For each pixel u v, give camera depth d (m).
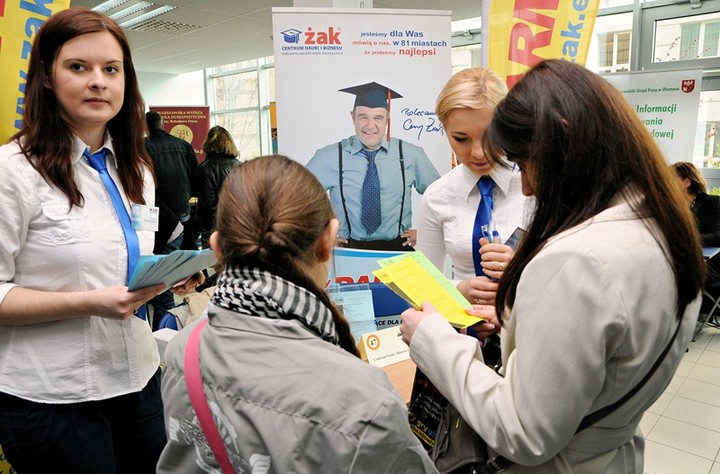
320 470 0.62
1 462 1.63
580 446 0.80
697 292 0.74
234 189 0.72
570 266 0.69
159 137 4.38
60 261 1.18
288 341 0.66
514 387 0.75
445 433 0.96
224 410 0.66
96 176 1.26
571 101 0.73
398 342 1.62
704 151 5.16
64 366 1.20
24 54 1.67
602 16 5.57
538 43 2.22
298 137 2.38
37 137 1.16
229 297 0.69
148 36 7.41
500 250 1.31
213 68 11.25
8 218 1.10
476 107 1.36
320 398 0.63
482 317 1.06
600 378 0.69
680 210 0.73
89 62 1.17
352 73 2.37
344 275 2.42
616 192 0.73
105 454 1.29
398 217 2.50
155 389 1.43
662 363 0.77
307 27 2.32
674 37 5.16
